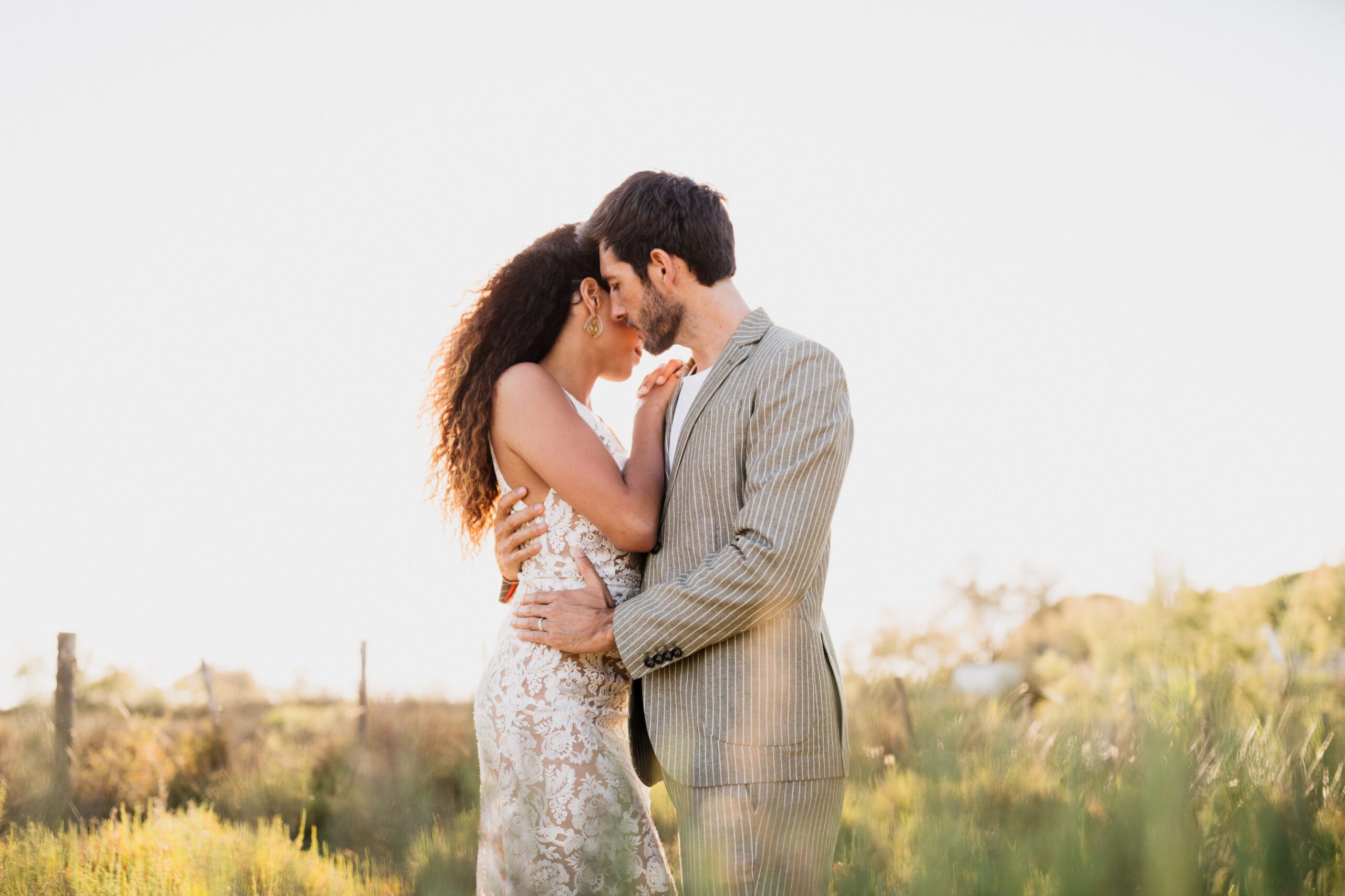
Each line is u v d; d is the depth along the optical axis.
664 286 2.10
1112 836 0.86
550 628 2.07
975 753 1.02
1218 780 0.91
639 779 2.16
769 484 1.84
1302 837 0.87
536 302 2.28
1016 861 0.86
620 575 2.19
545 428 2.13
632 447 2.20
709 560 1.88
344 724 4.41
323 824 3.49
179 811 3.98
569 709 2.09
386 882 1.93
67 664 5.58
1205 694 1.03
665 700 1.95
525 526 2.23
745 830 1.81
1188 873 0.82
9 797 4.14
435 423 2.46
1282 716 1.02
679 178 2.13
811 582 1.92
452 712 4.07
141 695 6.91
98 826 3.74
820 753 1.90
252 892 2.42
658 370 2.25
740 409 1.96
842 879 1.01
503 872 2.11
